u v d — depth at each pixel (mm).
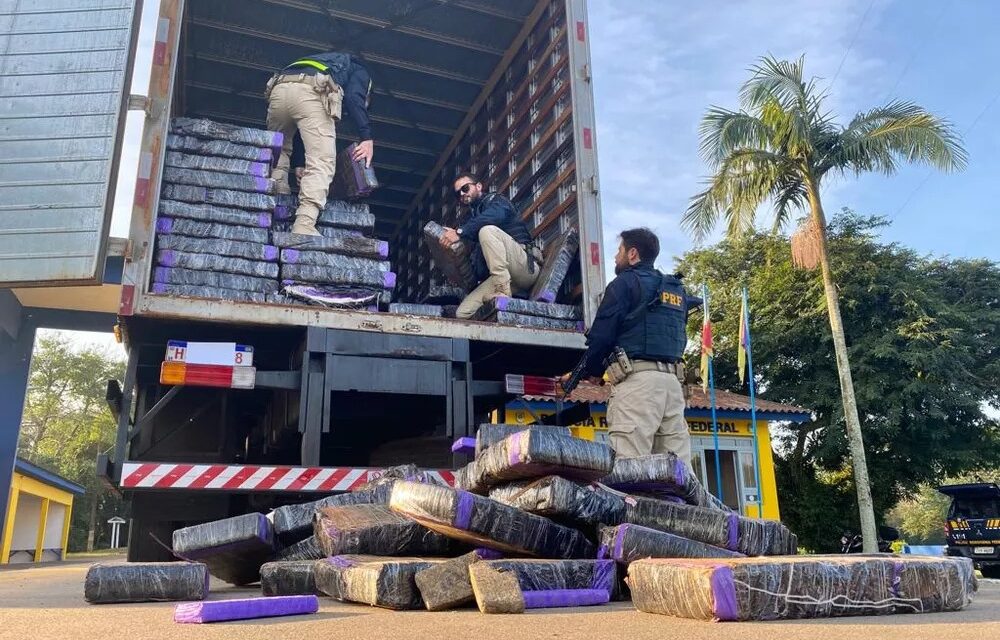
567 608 2104
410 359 4270
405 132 7801
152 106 4133
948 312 14594
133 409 4668
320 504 3303
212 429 4809
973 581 2248
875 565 1980
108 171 3871
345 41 6926
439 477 3904
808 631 1604
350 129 7605
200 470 3779
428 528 2607
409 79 7254
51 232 3766
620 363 3791
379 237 8945
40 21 4074
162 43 4234
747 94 11422
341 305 4465
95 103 3979
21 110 3920
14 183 3816
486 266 5332
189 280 4164
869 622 1773
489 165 6879
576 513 2422
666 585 1895
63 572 8914
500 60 7004
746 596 1775
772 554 2695
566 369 5219
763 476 11336
